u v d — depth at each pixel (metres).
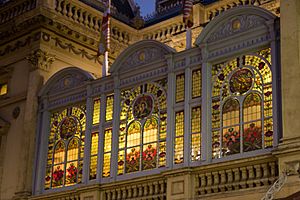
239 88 21.06
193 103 22.09
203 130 21.41
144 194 22.55
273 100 19.94
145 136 23.41
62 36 29.95
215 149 21.09
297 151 18.22
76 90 26.62
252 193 19.50
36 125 27.83
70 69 27.09
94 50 31.30
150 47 24.20
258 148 19.97
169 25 31.70
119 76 24.97
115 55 31.97
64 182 25.78
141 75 24.27
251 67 20.92
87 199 24.12
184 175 21.22
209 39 22.16
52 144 26.97
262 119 20.14
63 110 27.06
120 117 24.53
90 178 24.72
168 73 23.17
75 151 25.83
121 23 32.34
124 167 23.69
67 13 30.25
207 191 20.69
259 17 20.97
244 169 19.81
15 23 29.84
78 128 26.03
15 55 30.25
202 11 30.23
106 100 25.31
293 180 18.11
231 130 20.86
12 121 29.23
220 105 21.39
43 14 28.78
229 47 21.62
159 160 22.62
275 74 20.09
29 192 26.81
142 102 23.92
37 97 28.20
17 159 28.14
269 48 20.59
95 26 31.41
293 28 19.50
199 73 22.34
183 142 21.98
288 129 18.72
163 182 22.00
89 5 31.97
